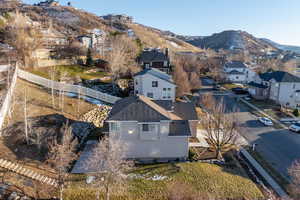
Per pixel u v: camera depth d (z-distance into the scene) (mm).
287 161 22156
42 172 16188
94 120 28078
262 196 16297
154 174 18094
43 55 43625
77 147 21359
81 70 42875
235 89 53344
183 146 21016
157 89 38000
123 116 20266
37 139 18250
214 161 21078
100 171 15336
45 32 62688
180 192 15711
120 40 55000
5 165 15422
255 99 47312
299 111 38938
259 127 31703
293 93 44438
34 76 32219
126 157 20922
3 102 20844
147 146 20875
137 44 62094
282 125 32625
